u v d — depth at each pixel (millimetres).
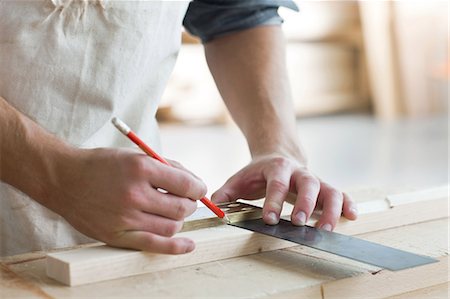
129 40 1333
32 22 1272
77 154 1058
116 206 1027
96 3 1291
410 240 1246
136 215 1033
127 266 1036
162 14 1365
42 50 1286
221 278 1029
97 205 1041
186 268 1077
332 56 7016
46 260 1049
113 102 1359
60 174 1056
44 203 1091
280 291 977
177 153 5035
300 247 1187
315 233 1146
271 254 1147
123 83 1355
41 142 1064
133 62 1353
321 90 7004
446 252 1167
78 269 1001
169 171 1043
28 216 1372
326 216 1221
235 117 1562
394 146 5348
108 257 1024
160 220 1049
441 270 1118
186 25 1674
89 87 1331
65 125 1340
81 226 1077
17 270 1068
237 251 1136
